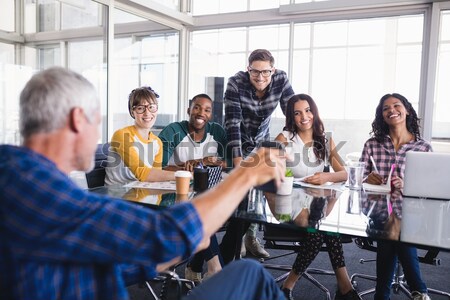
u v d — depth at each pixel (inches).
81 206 24.1
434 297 90.5
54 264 24.8
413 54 147.8
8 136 116.1
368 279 99.9
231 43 180.9
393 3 140.0
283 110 115.1
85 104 27.0
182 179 67.7
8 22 115.9
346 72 181.5
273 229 81.0
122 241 24.0
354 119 208.4
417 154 70.3
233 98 111.7
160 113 178.9
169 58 181.5
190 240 25.0
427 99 141.3
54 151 26.6
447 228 50.7
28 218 23.2
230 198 28.4
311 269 99.7
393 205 64.7
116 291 26.6
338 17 154.9
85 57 139.4
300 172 96.0
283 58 167.8
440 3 135.9
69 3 132.4
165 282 68.7
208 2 178.9
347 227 50.5
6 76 116.0
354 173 79.7
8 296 24.4
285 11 157.5
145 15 160.1
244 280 35.1
